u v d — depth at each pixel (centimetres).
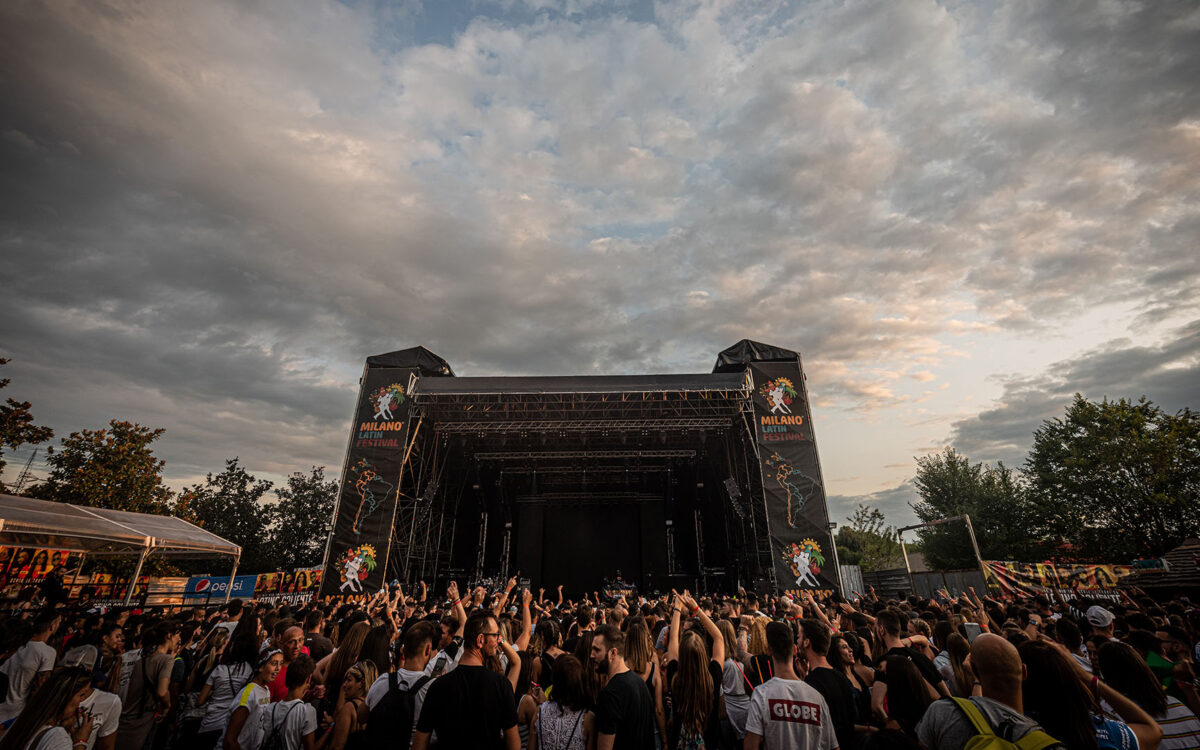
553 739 429
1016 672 276
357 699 449
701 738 446
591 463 3262
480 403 2558
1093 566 1986
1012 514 3647
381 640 515
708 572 2888
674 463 3278
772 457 2262
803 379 2381
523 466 3284
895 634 559
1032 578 1955
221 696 529
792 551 2125
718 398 2502
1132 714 323
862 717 510
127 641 764
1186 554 1942
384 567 2127
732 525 2795
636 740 395
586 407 2598
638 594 2853
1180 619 699
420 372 2452
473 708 375
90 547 1403
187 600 2108
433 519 2931
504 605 845
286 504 4578
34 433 2103
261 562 4266
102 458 2778
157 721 627
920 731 286
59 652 752
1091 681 346
